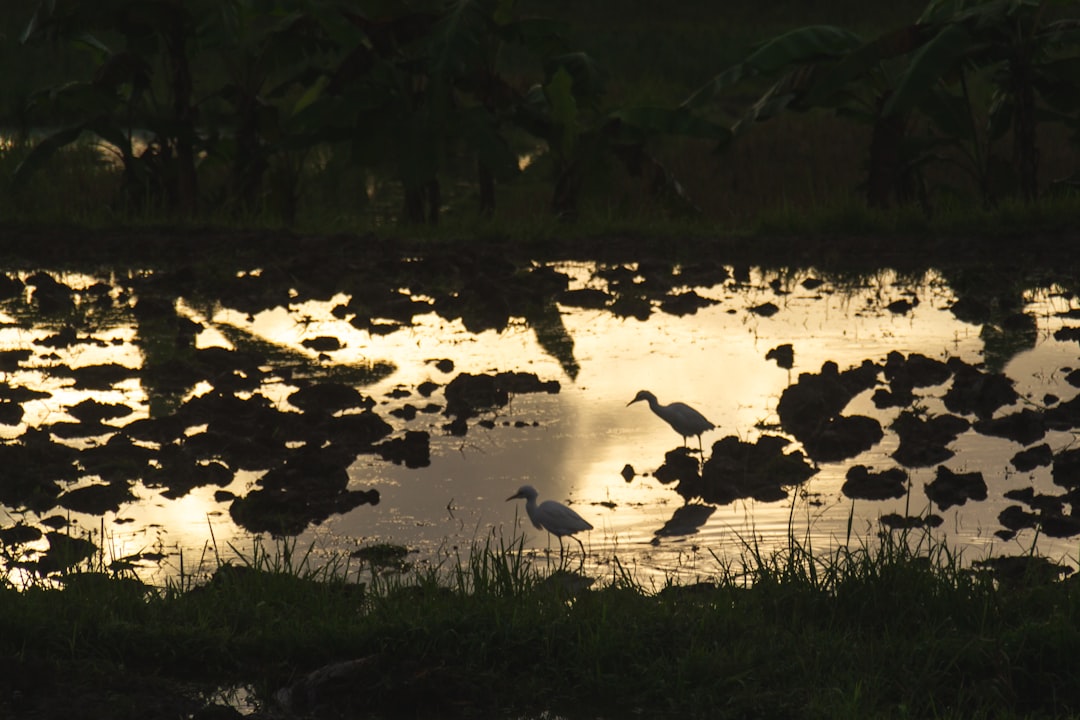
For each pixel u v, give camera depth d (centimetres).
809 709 1380
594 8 12481
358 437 2409
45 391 2647
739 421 2506
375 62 4362
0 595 1606
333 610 1612
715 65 9038
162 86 7569
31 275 3694
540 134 4644
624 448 2375
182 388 2717
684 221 4491
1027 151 4381
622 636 1526
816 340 3098
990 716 1394
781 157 6019
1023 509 2039
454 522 2020
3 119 7012
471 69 4534
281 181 4691
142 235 4231
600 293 3516
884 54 4169
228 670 1523
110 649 1537
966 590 1625
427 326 3256
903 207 4384
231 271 3819
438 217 4631
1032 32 4228
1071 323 3206
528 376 2769
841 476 2228
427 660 1498
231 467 2267
